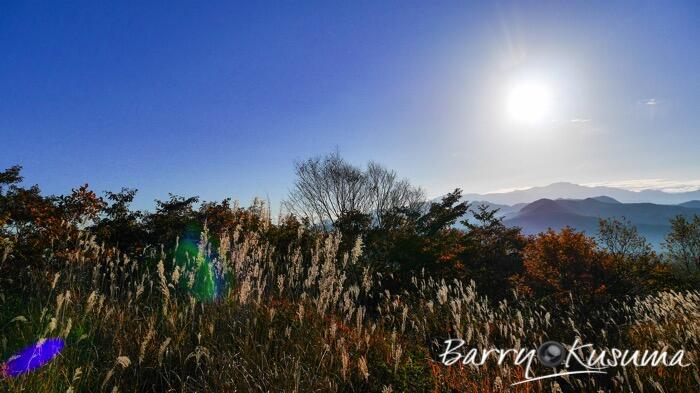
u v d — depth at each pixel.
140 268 7.90
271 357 4.80
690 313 7.46
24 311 5.27
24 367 3.77
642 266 12.78
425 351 5.96
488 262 15.25
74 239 7.63
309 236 10.88
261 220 10.64
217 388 4.07
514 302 10.38
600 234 14.64
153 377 4.38
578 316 8.84
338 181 30.45
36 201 8.05
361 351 5.32
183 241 9.45
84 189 8.95
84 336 4.23
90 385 4.03
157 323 5.37
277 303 6.37
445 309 7.60
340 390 4.48
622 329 7.58
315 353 5.05
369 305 8.66
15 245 6.75
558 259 11.52
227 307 5.81
